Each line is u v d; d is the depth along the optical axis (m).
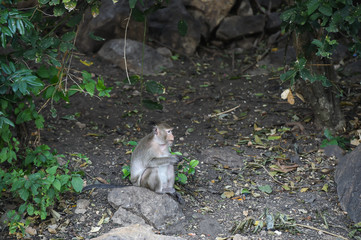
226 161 9.08
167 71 13.37
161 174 7.61
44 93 7.48
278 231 7.04
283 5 15.83
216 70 13.68
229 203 7.79
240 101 11.70
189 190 8.13
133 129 10.45
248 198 7.93
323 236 6.91
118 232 6.66
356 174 7.63
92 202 7.82
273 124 10.45
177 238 6.47
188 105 11.59
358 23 6.95
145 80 12.75
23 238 7.00
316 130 10.03
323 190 8.11
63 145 9.52
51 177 7.05
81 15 7.23
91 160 9.06
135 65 13.16
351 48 7.25
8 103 7.66
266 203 7.77
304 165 8.92
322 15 6.87
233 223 7.25
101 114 10.98
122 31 13.84
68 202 7.84
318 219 7.34
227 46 15.21
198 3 14.90
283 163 9.02
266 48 14.79
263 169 8.84
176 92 12.24
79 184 7.27
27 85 6.57
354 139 9.45
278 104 11.41
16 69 7.21
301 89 10.23
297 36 9.21
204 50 14.90
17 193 7.43
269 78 12.84
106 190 8.09
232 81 12.91
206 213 7.50
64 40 7.11
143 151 7.60
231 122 10.69
